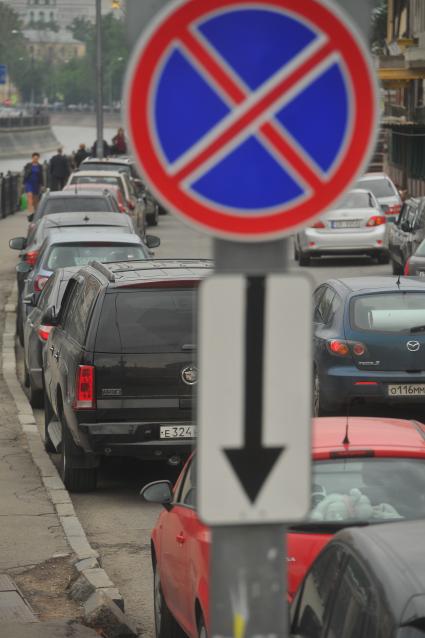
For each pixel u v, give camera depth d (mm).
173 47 9070
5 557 27719
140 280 33375
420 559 12180
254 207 9188
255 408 9352
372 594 12023
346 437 19828
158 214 146125
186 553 20000
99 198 83062
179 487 22172
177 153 9125
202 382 9320
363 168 9195
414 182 159000
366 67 9148
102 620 23391
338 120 9180
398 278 44344
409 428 21031
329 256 98000
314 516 18828
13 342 61906
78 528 29938
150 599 26047
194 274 34062
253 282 9305
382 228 92250
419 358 41531
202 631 19094
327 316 43500
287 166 9180
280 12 9102
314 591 13938
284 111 9148
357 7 9156
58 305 44656
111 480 36781
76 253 53125
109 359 33094
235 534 9500
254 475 9391
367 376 41438
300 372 9352
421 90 160000
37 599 25125
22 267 54531
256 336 9320
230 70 9109
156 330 33219
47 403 39750
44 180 173500
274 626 9531
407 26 170375
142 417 33219
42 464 37125
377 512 18859
